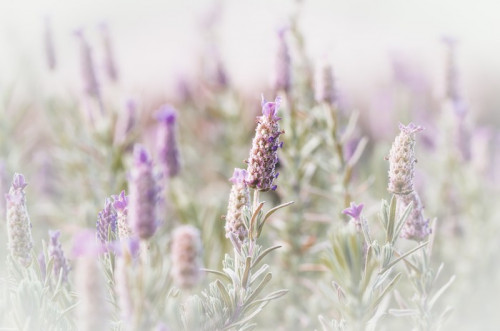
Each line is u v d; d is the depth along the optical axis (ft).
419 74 4.90
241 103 4.53
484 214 3.68
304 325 3.11
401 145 2.52
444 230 3.62
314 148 3.34
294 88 3.53
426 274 2.56
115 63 4.06
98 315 2.19
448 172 3.75
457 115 3.69
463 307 3.41
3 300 2.43
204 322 2.41
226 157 4.42
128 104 3.64
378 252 2.46
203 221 3.37
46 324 2.40
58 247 2.52
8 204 2.47
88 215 3.55
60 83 3.95
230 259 2.57
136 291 2.25
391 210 2.51
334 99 3.21
